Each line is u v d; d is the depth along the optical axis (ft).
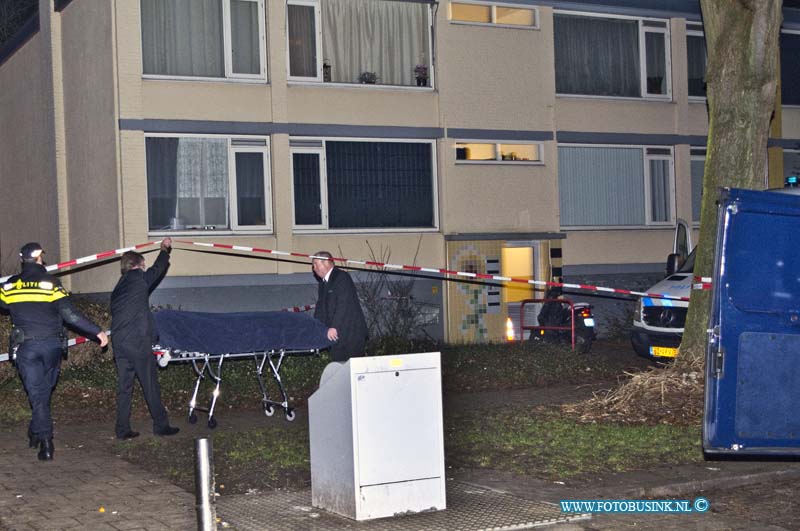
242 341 33.83
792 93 77.41
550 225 68.03
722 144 39.70
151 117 57.77
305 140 62.18
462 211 65.57
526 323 67.21
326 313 34.73
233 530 22.35
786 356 24.94
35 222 72.64
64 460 30.17
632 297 70.69
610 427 33.86
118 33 56.90
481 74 66.13
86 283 62.49
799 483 27.61
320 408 24.00
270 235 60.54
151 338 33.42
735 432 24.61
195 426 36.19
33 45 71.87
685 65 73.00
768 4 38.96
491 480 27.02
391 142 64.39
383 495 23.07
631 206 71.97
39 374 30.22
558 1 68.18
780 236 25.12
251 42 60.85
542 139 67.82
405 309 61.93
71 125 64.85
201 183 59.52
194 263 58.65
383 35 64.44
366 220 63.62
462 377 46.88
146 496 25.48
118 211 57.11
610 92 71.41
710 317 24.80
